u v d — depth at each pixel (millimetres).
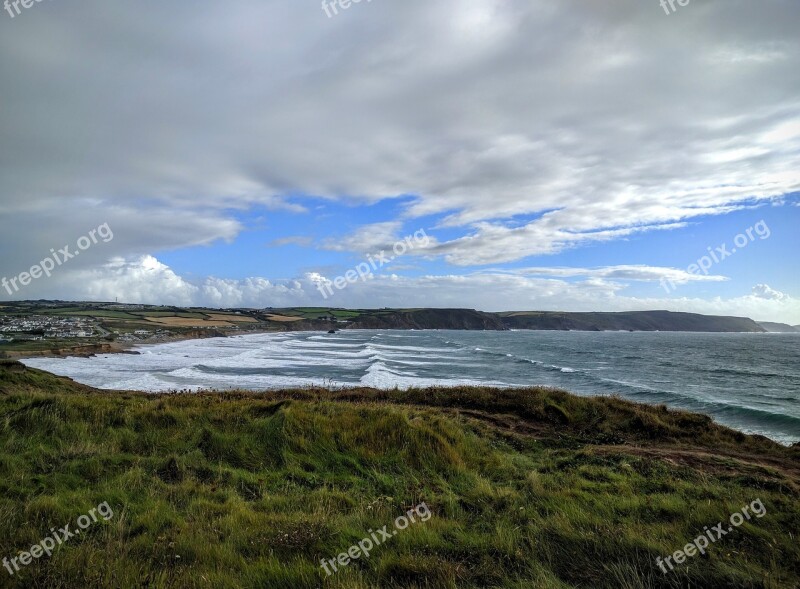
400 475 7777
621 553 4699
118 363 44656
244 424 9727
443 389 17438
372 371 38062
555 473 8242
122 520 5047
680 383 37594
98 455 7523
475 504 6352
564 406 15102
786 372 47031
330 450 8617
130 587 3732
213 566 4207
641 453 9883
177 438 8945
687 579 4262
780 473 8812
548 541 4926
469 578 4137
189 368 41250
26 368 20312
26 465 6848
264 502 6078
